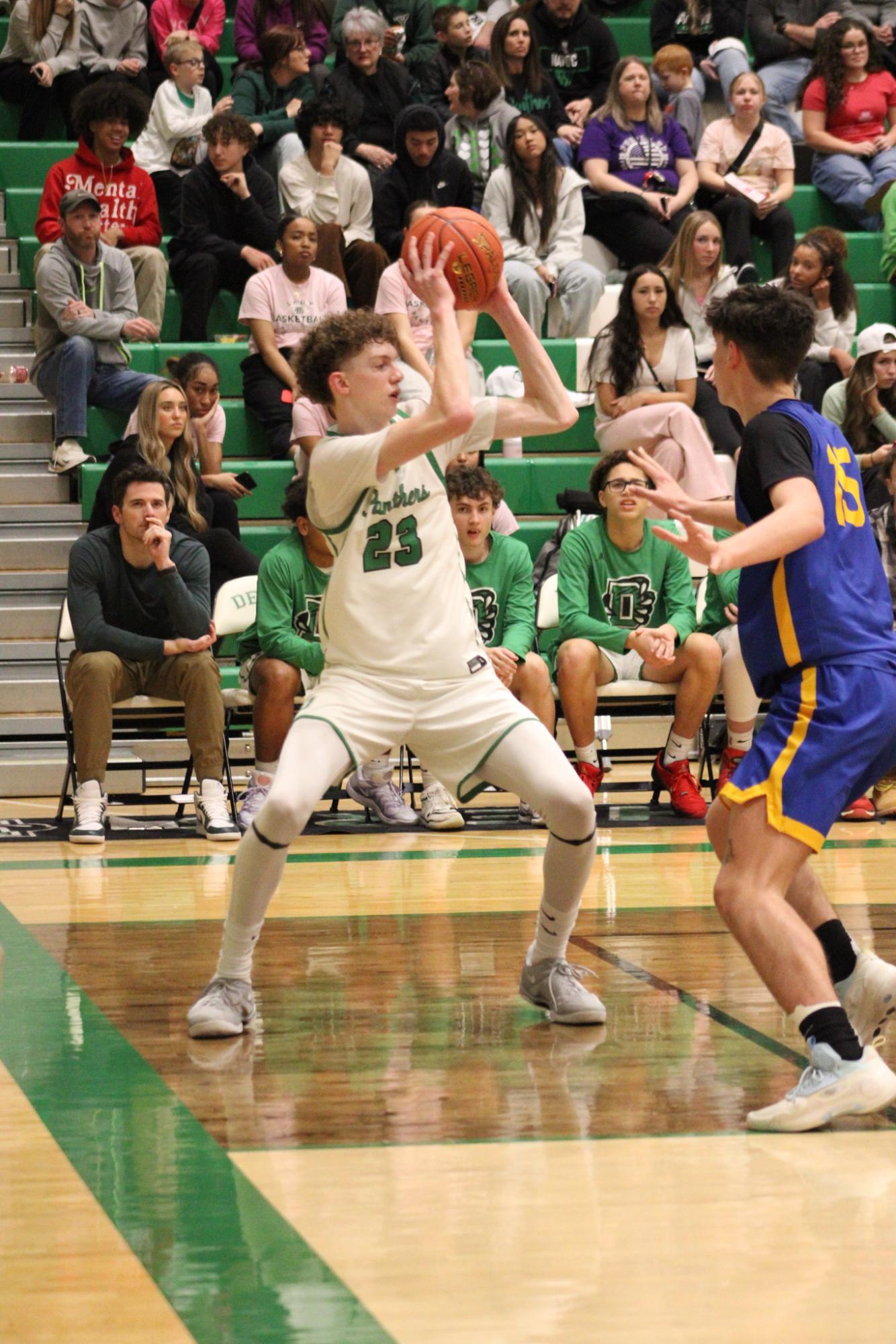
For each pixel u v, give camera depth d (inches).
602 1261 147.8
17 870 385.4
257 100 718.5
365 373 230.2
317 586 448.1
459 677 231.3
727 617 484.1
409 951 291.7
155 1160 178.4
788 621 197.5
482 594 453.7
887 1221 158.1
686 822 461.1
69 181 639.8
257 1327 133.1
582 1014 237.9
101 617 437.4
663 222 699.4
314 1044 229.1
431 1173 173.8
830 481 199.9
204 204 648.4
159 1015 246.5
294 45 717.3
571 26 768.9
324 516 232.7
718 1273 144.7
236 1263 147.9
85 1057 222.8
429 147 660.7
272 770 449.4
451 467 451.8
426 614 230.5
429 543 231.9
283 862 227.9
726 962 280.4
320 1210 162.1
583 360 638.5
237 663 516.1
